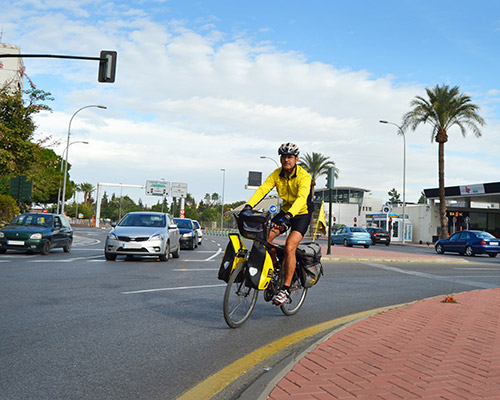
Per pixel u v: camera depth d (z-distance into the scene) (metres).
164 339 5.28
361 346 4.75
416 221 52.00
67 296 7.78
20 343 4.90
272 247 5.91
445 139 37.03
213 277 11.18
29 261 13.46
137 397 3.54
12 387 3.66
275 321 6.49
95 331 5.52
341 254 21.80
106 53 16.75
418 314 6.71
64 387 3.70
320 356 4.35
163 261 15.09
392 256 21.94
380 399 3.25
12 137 21.91
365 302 8.44
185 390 3.71
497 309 7.27
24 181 22.97
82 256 15.98
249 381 3.95
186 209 115.88
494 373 3.90
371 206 72.81
